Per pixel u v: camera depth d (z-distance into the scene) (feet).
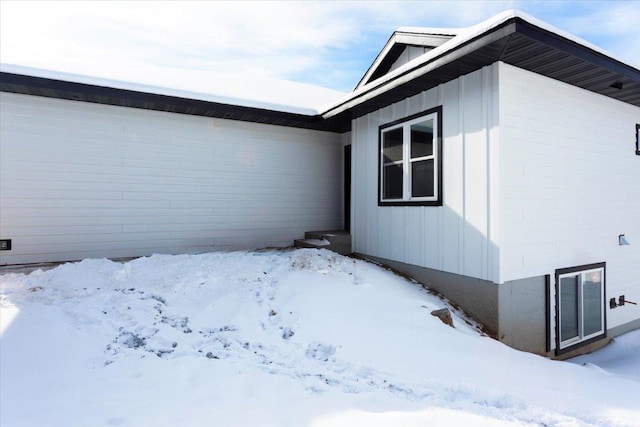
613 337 18.34
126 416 6.48
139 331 10.85
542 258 15.07
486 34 11.92
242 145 24.22
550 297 15.25
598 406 7.74
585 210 17.07
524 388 8.45
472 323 14.07
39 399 7.04
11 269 17.06
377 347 10.24
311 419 6.56
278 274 16.17
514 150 14.10
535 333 14.75
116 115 20.52
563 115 15.99
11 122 18.17
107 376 8.13
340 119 22.97
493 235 13.82
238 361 9.25
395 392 7.97
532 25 11.31
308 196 26.71
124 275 15.26
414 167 17.85
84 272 15.47
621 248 19.07
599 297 17.69
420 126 17.46
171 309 12.69
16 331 10.27
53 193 19.04
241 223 24.25
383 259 19.95
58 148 19.15
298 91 32.22
